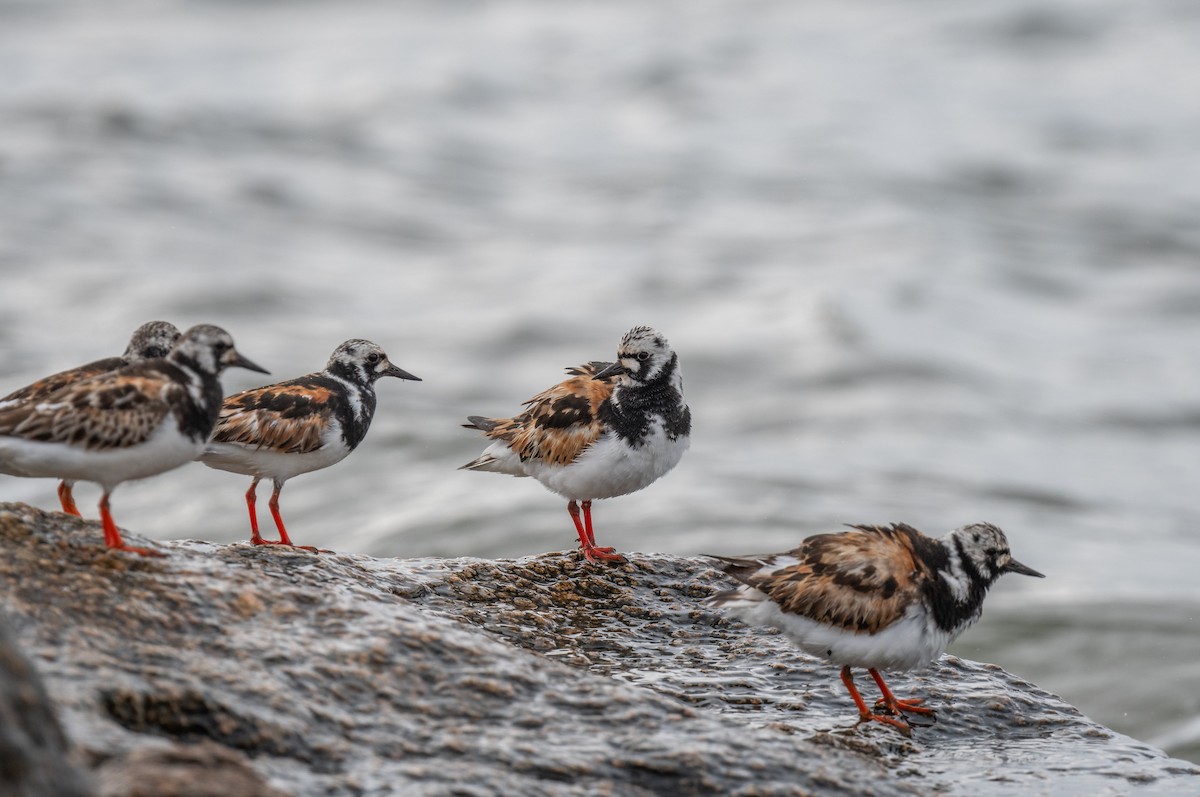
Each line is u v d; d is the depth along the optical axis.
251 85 62.69
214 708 5.98
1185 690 15.88
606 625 8.97
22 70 62.53
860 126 57.56
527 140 54.38
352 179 44.97
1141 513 22.27
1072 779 7.66
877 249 38.97
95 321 27.48
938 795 7.17
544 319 31.20
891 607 7.79
